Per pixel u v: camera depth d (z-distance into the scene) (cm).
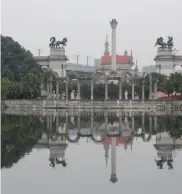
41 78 18650
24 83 18225
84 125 9188
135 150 5550
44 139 6669
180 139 6650
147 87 18738
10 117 11612
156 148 5703
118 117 11712
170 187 3519
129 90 19212
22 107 17112
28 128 8306
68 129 8319
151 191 3397
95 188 3509
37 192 3388
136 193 3341
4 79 18138
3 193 3356
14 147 5731
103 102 16062
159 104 15700
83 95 19625
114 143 6291
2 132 7538
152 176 3941
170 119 10762
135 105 15838
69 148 5769
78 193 3353
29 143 6153
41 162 4650
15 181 3759
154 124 9281
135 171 4169
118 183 3675
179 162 4622
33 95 18375
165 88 17225
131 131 7894
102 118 11350
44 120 10488
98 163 4600
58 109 16088
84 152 5412
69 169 4266
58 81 17000
